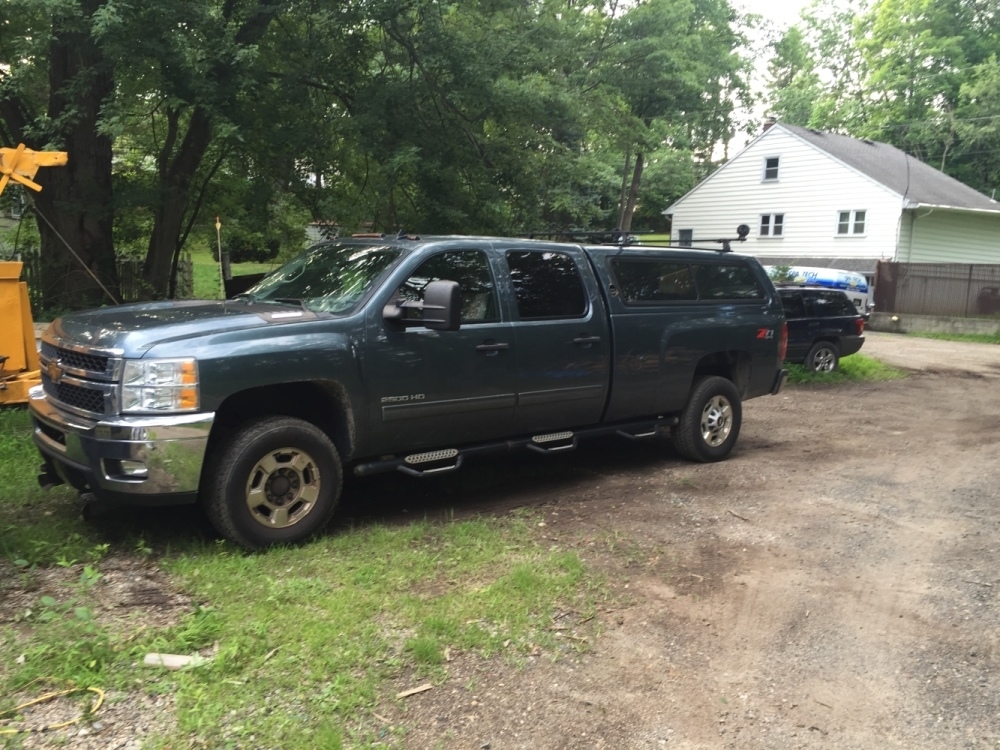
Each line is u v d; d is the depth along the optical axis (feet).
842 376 46.83
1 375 21.77
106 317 16.21
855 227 100.17
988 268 84.53
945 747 10.33
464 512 18.80
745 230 25.05
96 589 13.02
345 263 18.60
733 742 10.30
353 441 16.48
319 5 34.12
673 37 66.39
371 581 14.01
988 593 15.15
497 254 19.04
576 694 11.12
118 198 37.60
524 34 38.17
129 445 13.91
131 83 34.40
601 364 20.68
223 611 12.41
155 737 9.32
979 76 134.92
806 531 18.26
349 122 35.17
